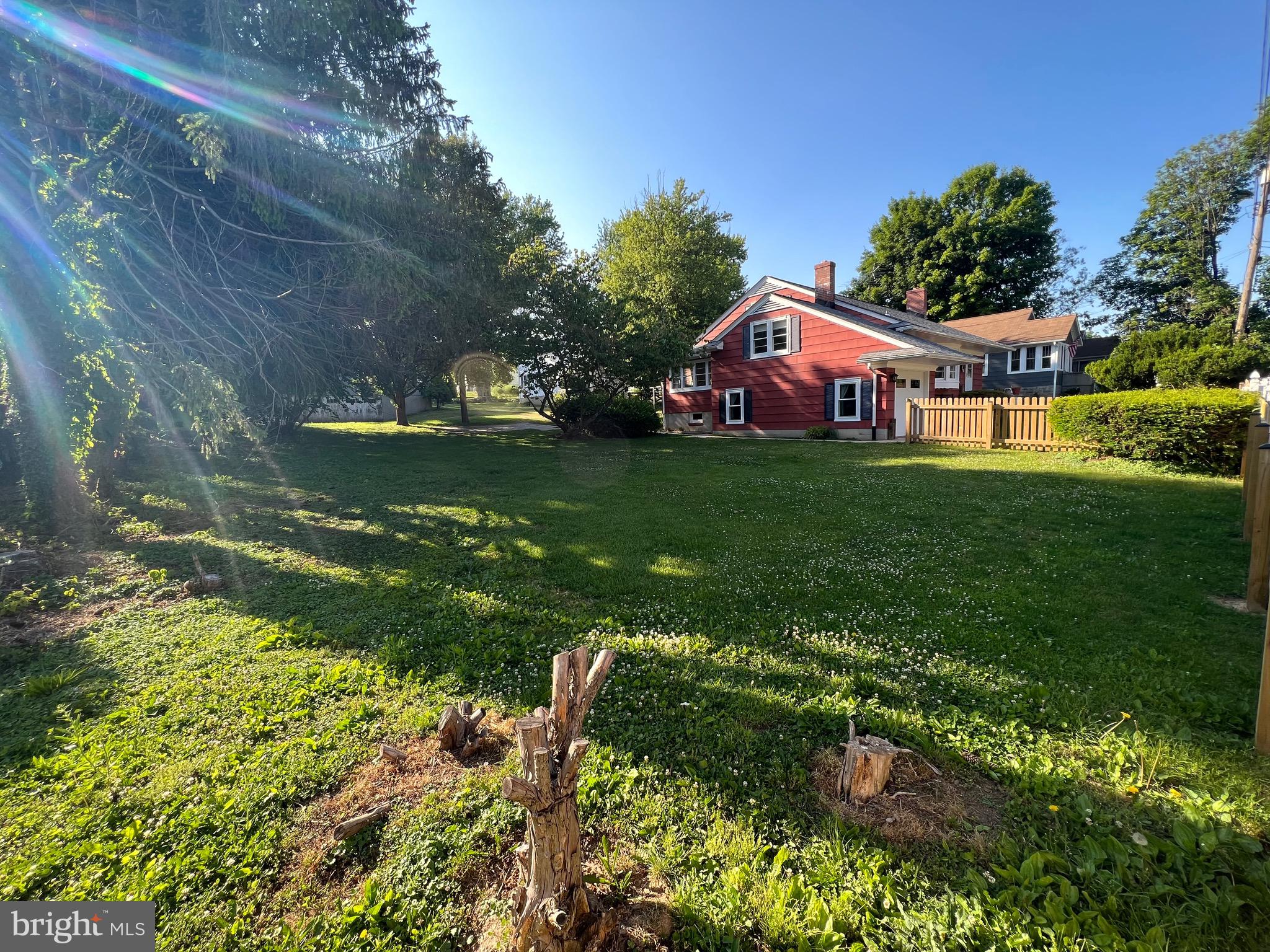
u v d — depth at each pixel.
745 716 2.99
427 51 7.52
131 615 4.45
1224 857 1.96
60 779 2.54
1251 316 27.67
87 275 6.18
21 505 7.31
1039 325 27.69
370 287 7.06
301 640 3.98
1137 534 6.15
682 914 1.82
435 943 1.75
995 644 3.77
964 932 1.73
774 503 8.45
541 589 5.06
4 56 5.92
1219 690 3.10
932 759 2.57
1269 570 4.17
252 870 2.04
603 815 2.29
